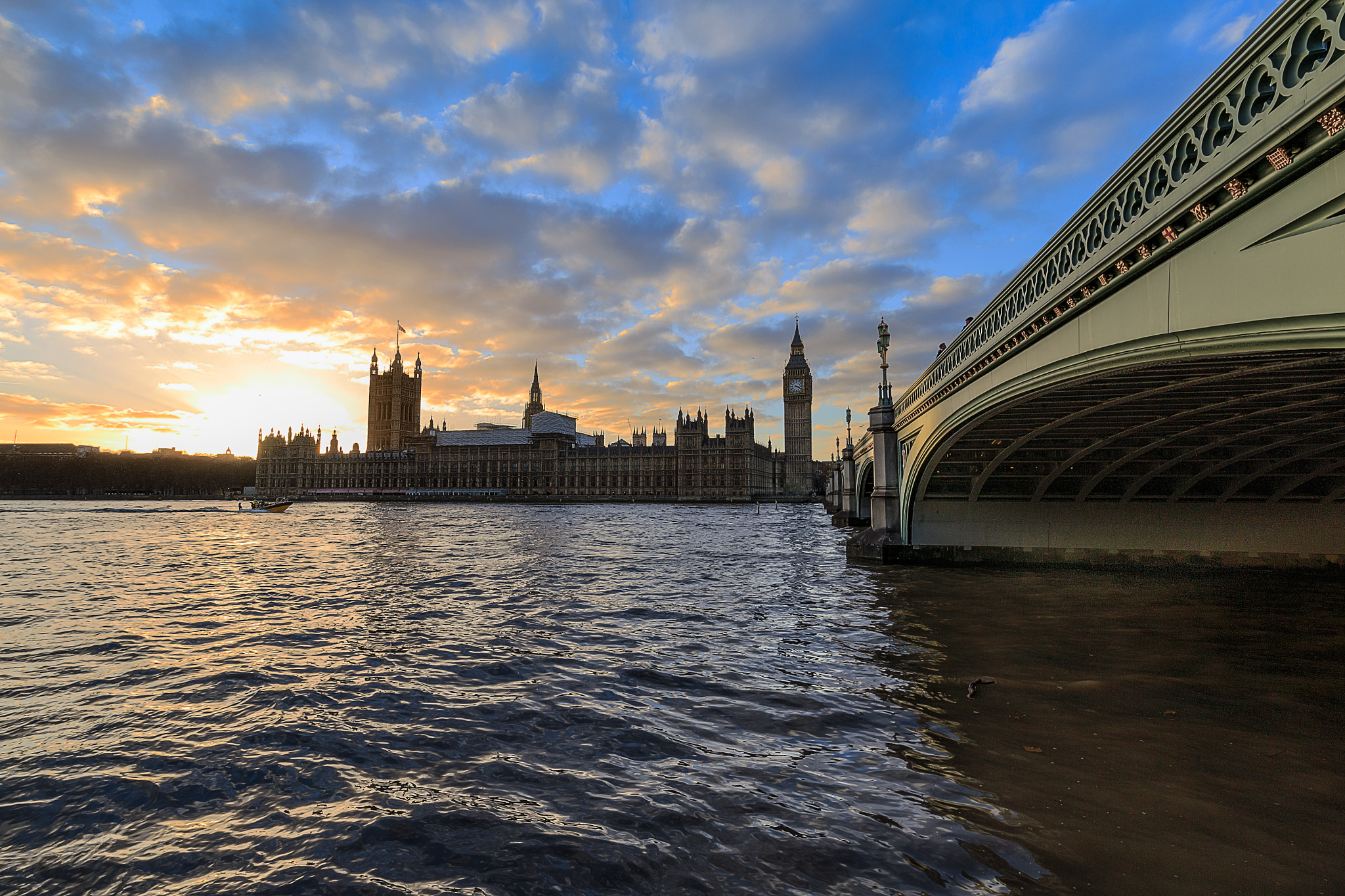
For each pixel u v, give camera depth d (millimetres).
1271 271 8500
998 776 9891
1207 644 18047
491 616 22375
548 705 13109
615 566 36906
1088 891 7051
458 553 45719
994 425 24391
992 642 18328
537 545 51656
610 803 9062
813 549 47688
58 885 7262
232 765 10352
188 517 109312
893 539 36219
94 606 24453
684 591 27781
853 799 9172
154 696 13773
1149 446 26078
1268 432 23625
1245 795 9273
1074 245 13711
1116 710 12820
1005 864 7539
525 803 9078
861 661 16406
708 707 13031
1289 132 7500
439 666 16047
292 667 15930
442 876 7395
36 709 12969
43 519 99125
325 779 9875
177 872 7504
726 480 187125
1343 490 30594
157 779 9828
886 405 36969
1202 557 32656
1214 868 7445
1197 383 16469
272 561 40250
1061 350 15273
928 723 12133
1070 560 34156
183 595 27062
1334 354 12648
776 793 9352
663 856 7734
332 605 24625
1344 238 7535
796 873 7398
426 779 9875
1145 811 8797
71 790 9500
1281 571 31609
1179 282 10469
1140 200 11047
